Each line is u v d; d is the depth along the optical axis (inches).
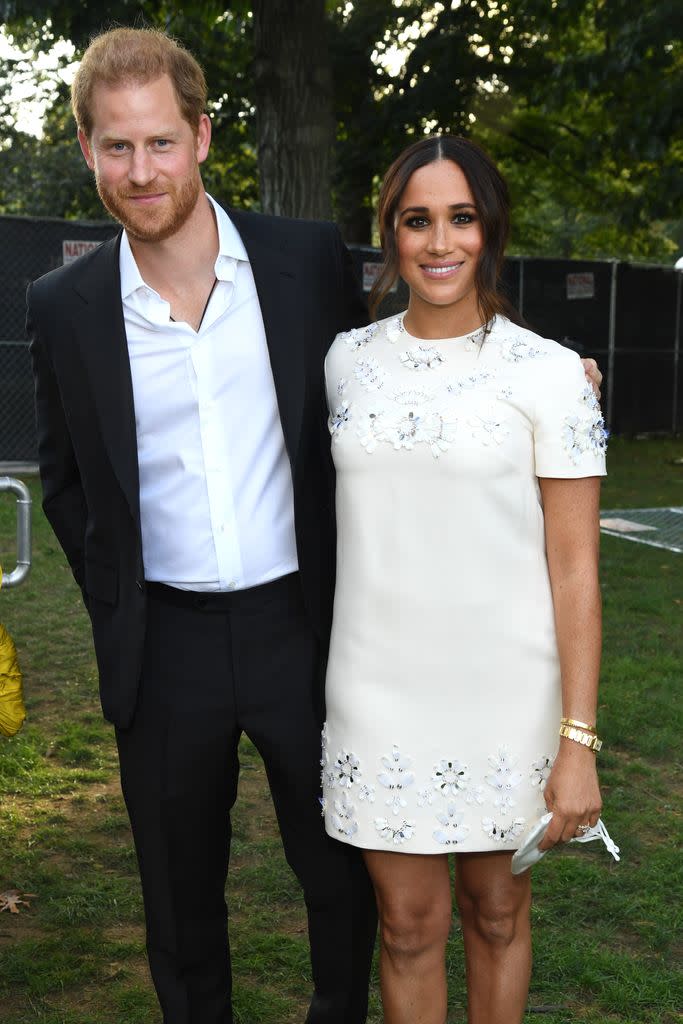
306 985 115.7
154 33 81.9
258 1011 110.6
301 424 84.0
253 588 86.5
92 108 79.5
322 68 417.4
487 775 80.6
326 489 89.3
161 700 87.0
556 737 81.3
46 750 180.5
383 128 635.5
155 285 84.0
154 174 78.7
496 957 86.7
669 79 527.2
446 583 78.7
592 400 79.0
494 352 79.0
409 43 633.0
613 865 141.3
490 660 79.3
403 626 80.0
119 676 87.3
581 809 76.9
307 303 86.5
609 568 312.5
